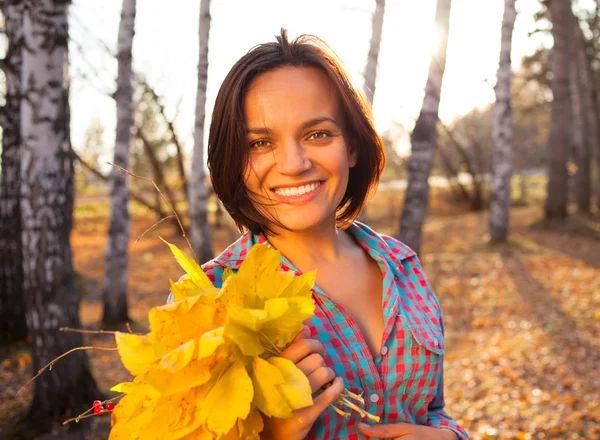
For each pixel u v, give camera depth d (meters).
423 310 1.55
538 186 39.22
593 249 13.43
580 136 20.05
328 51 1.37
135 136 17.88
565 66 17.08
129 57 8.63
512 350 7.21
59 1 4.62
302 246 1.43
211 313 0.99
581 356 6.79
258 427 0.99
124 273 9.02
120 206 8.95
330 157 1.28
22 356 6.81
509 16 13.41
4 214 7.38
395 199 25.61
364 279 1.49
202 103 9.27
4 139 7.30
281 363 1.02
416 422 1.45
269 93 1.25
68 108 4.88
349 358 1.31
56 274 4.88
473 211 26.70
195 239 9.60
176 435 0.95
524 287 10.42
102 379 6.29
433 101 6.59
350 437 1.27
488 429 5.21
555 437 4.96
